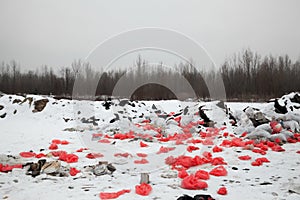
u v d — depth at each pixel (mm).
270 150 6730
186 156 5609
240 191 3885
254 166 5250
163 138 7980
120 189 4020
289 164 5387
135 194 3795
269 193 3807
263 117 9508
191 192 3861
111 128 9812
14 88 30062
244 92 24500
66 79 23422
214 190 3943
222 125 10117
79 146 7348
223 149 6859
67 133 9773
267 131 8062
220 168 4875
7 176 4590
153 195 3756
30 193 3871
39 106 14219
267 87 24656
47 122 12648
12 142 8016
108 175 4656
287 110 10445
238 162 5562
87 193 3861
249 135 8031
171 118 10609
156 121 10367
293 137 7996
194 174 4625
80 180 4418
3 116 13688
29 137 8930
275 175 4664
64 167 4941
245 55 27109
